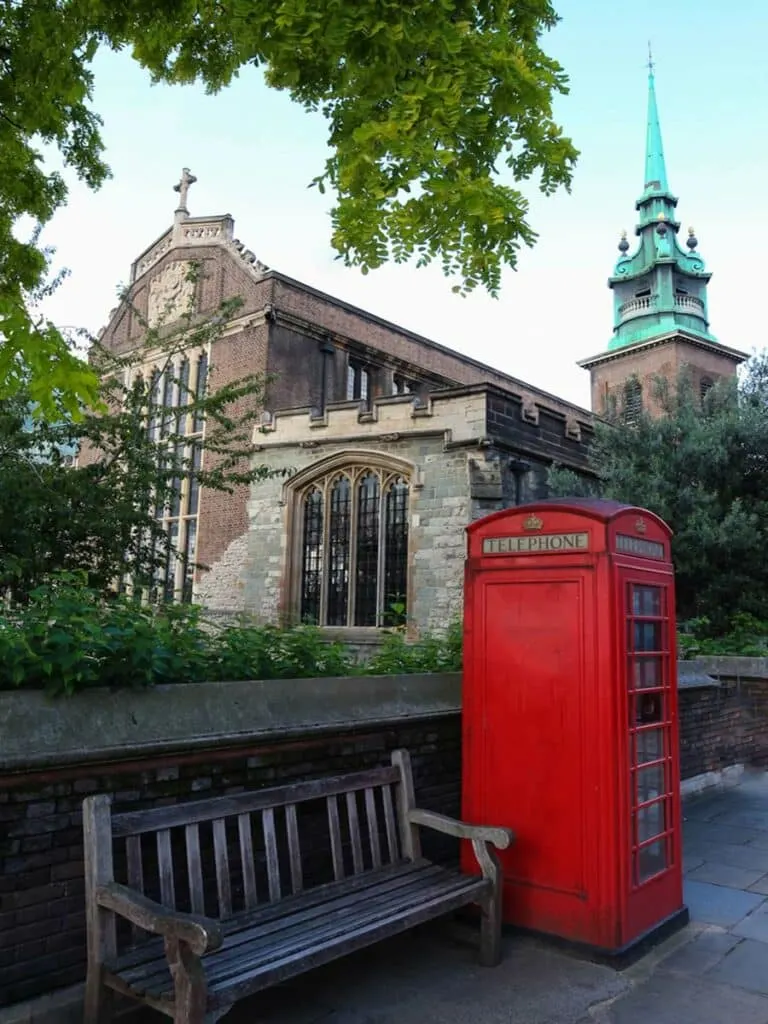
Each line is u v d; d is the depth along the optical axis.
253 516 18.47
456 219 4.53
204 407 12.34
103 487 10.30
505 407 15.52
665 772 4.76
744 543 12.20
